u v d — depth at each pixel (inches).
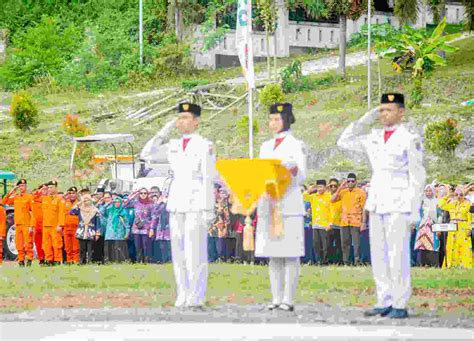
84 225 1309.1
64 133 2496.3
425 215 1252.5
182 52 3181.6
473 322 687.7
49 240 1298.0
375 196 733.9
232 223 1284.4
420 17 3452.3
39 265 1293.1
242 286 938.7
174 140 786.8
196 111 784.9
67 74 3134.8
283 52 3321.9
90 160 2117.4
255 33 3319.4
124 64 3152.1
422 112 2320.4
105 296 861.8
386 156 733.3
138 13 3531.0
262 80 2913.4
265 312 740.7
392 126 740.7
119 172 1637.6
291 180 746.8
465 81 2581.2
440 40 2657.5
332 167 2153.1
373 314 725.3
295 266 750.5
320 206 1269.7
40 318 719.7
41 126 2615.7
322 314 729.0
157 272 1109.7
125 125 2613.2
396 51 2728.8
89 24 3582.7
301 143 754.8
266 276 1042.1
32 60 3297.2
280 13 3312.0
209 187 774.5
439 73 2694.4
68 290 919.0
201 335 634.2
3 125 2664.9
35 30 3388.3
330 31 3415.4
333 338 619.8
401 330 653.3
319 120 2409.0
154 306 784.9
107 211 1320.1
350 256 1258.0
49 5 3895.2
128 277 1042.7
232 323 688.4
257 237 752.3
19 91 3034.0
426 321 692.1
